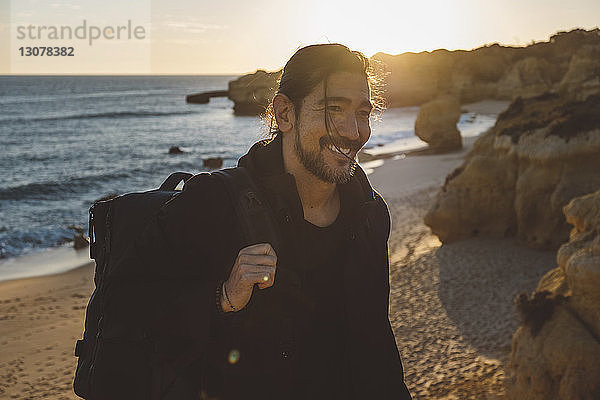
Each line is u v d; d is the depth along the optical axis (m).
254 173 1.48
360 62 1.41
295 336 1.47
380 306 1.57
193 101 151.00
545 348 6.24
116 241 1.50
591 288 6.29
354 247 1.52
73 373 11.55
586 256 6.43
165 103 150.75
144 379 1.37
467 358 9.81
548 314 6.58
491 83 107.69
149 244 1.36
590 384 5.79
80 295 17.41
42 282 19.12
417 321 11.73
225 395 1.46
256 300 1.41
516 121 18.42
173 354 1.35
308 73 1.39
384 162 43.41
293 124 1.44
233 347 1.45
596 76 40.59
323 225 1.50
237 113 110.75
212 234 1.36
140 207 1.52
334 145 1.38
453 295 12.85
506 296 12.38
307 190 1.47
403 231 20.17
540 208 14.97
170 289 1.36
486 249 15.57
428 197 26.91
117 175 48.03
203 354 1.45
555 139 14.70
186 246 1.36
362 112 1.43
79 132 84.69
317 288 1.50
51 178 46.09
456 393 8.60
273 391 1.47
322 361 1.52
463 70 110.31
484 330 10.86
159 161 56.25
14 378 11.37
